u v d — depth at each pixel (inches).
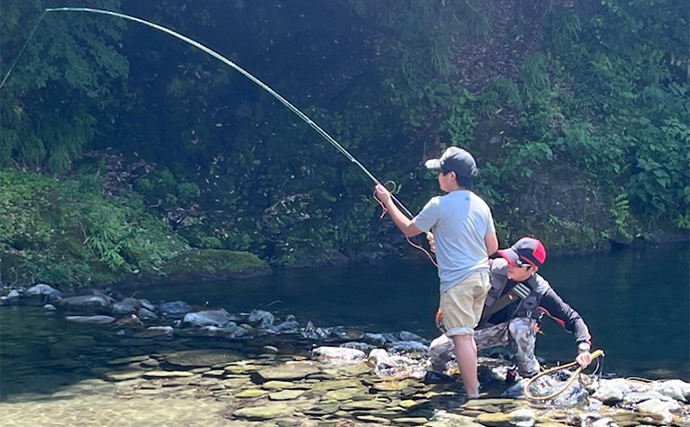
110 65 455.5
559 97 542.3
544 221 472.1
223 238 443.5
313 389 201.8
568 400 189.5
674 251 458.0
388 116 527.8
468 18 550.6
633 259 430.9
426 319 300.4
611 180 501.4
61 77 450.6
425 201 479.2
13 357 238.7
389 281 377.7
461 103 516.1
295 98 536.7
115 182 462.0
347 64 554.3
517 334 200.1
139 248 389.1
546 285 202.4
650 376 224.7
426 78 537.0
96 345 253.9
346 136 519.5
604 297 331.9
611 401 190.5
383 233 468.8
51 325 283.0
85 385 208.8
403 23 548.4
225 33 552.4
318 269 414.3
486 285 193.6
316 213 476.7
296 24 566.3
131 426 175.6
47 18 427.8
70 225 384.2
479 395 195.2
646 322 289.1
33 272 354.9
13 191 389.7
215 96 535.2
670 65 580.7
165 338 264.1
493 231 198.4
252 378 213.5
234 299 336.8
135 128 502.3
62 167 450.6
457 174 196.5
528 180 482.9
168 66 536.1
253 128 521.0
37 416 183.6
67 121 463.8
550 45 572.1
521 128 515.2
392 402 189.8
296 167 504.4
